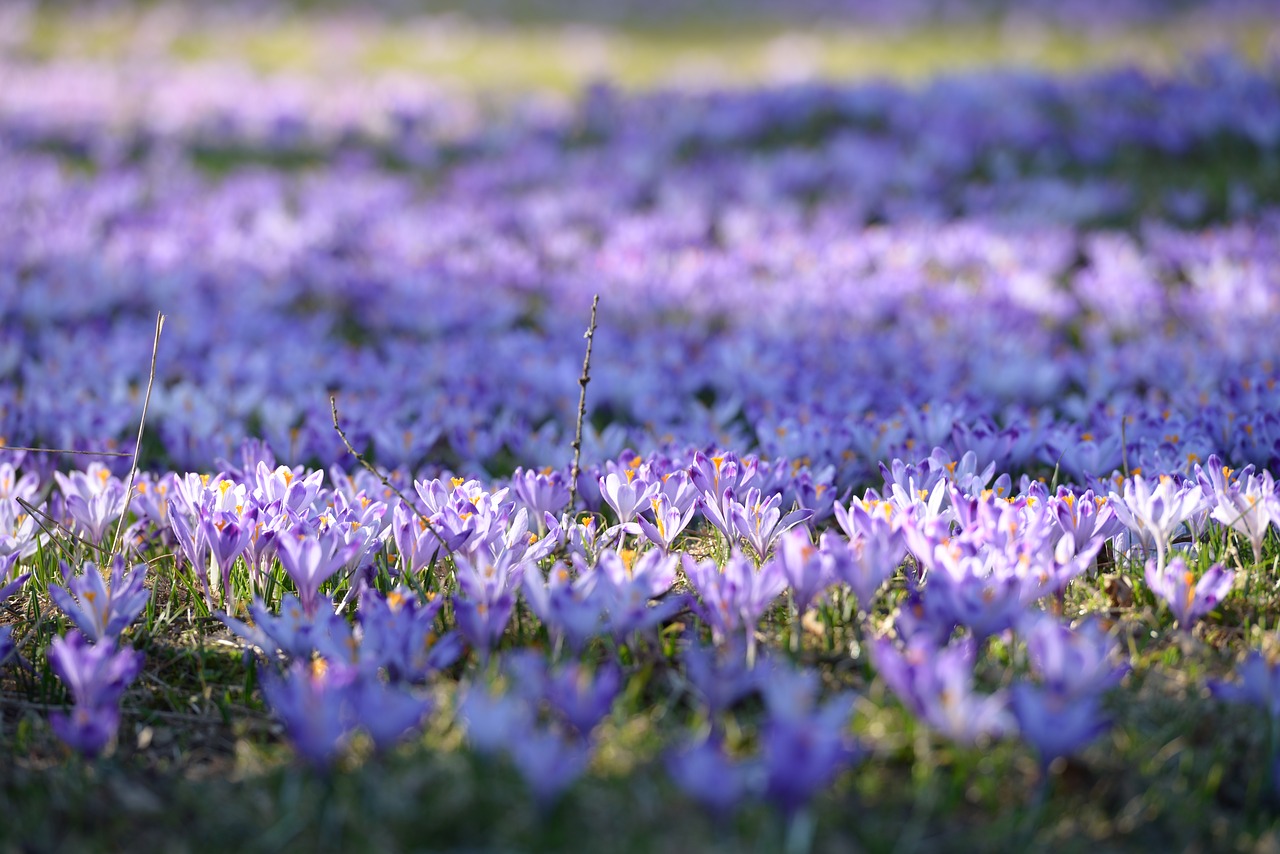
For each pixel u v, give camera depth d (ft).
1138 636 16.56
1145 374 30.91
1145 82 68.69
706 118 69.36
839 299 38.29
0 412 24.72
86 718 13.37
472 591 15.37
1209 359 30.37
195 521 18.26
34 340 35.83
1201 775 13.52
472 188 57.98
